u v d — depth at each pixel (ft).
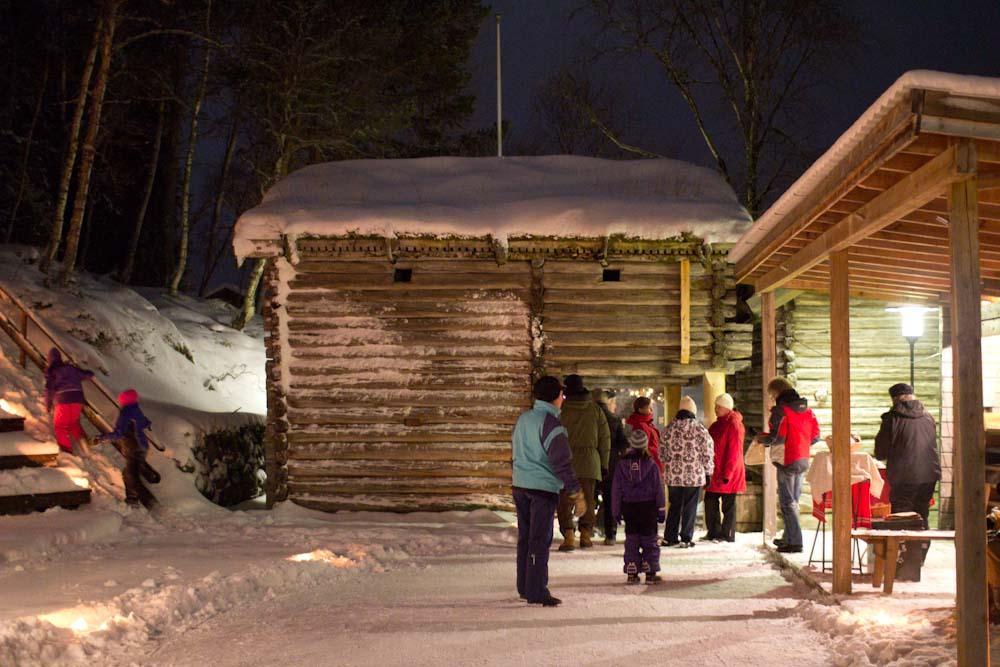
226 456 50.06
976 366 15.56
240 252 43.06
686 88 78.74
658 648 19.56
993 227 21.95
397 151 93.91
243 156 87.81
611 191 47.29
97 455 41.16
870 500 29.09
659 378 43.45
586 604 24.04
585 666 18.28
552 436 23.79
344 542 34.24
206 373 63.00
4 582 25.62
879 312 40.68
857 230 21.43
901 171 18.25
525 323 43.37
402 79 86.58
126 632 20.47
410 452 43.11
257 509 48.88
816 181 21.56
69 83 81.46
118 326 55.93
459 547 34.19
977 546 15.38
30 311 46.73
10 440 37.99
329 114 78.74
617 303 43.34
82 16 73.10
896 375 40.42
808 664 18.31
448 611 23.24
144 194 82.84
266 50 75.72
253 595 25.25
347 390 43.50
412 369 43.47
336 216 42.60
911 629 19.51
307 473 43.32
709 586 26.61
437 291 43.55
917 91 14.79
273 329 43.73
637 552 27.20
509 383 43.27
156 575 26.68
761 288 34.37
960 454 15.55
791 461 31.22
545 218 42.34
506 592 25.73
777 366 41.73
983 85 14.52
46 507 35.70
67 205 81.82
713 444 35.22
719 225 42.29
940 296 36.42
